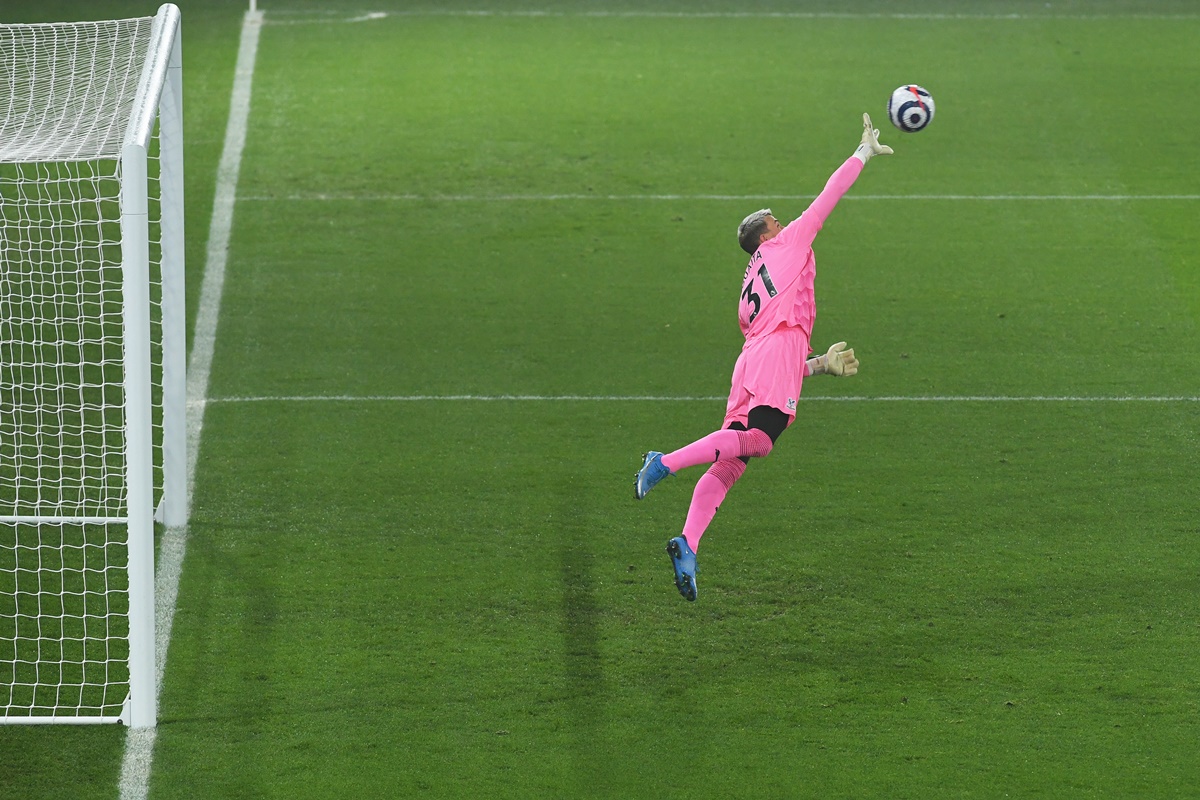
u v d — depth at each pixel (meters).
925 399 37.84
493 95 59.97
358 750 24.31
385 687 26.02
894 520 31.98
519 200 50.53
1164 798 23.27
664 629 27.94
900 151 54.88
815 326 42.16
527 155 54.16
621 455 34.94
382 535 31.27
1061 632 27.91
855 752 24.38
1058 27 69.12
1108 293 44.25
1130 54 65.44
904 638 27.69
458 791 23.36
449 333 41.50
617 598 28.97
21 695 25.66
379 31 67.56
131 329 23.86
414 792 23.31
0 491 32.62
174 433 31.00
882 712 25.47
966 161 54.09
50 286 41.88
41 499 32.38
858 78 62.28
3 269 42.50
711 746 24.53
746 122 57.50
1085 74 62.91
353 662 26.73
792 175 52.78
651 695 25.91
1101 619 28.33
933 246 47.47
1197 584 29.55
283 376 38.88
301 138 55.16
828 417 36.81
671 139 55.84
